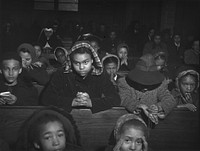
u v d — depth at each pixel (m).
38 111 1.68
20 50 3.33
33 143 1.64
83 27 8.59
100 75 2.30
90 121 2.02
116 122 1.87
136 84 2.29
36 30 7.48
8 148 1.84
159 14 10.05
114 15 11.22
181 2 9.15
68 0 10.77
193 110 2.09
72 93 2.21
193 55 6.15
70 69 2.24
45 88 2.36
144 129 1.75
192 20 9.15
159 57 4.12
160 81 2.24
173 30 8.99
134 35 7.59
